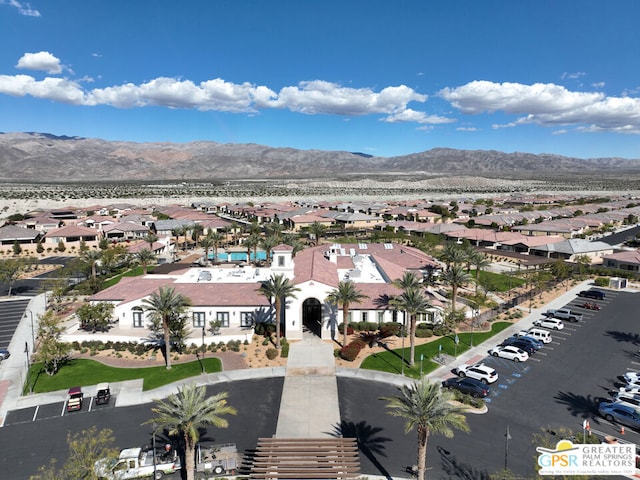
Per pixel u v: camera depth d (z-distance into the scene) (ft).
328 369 155.12
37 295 247.91
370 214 563.07
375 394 138.72
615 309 225.56
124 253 319.27
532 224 478.59
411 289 160.86
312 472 103.35
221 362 161.27
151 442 114.52
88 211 551.59
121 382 147.43
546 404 132.57
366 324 190.19
